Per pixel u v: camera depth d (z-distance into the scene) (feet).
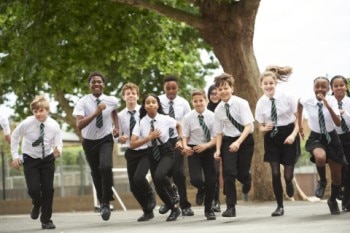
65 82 101.19
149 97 46.11
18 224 53.98
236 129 45.37
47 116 45.80
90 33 92.84
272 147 45.47
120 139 47.67
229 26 79.71
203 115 47.42
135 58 103.86
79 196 104.42
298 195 83.05
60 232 43.09
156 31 96.53
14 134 45.73
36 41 92.79
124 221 51.31
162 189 45.88
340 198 49.01
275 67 46.52
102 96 49.39
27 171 45.93
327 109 43.50
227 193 46.19
